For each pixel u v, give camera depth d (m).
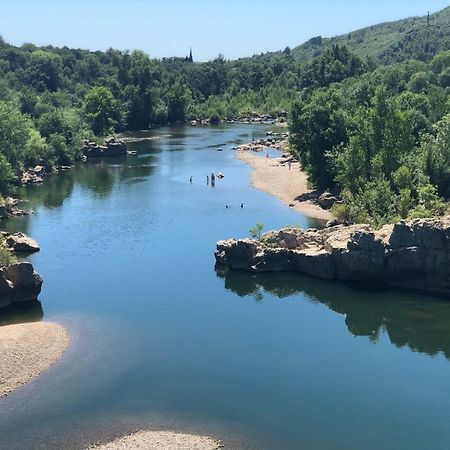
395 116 123.19
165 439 52.12
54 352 66.25
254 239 97.19
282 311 79.81
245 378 62.53
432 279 84.38
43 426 53.91
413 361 66.94
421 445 51.94
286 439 52.59
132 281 88.12
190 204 130.62
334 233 94.38
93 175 166.50
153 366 64.44
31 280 80.25
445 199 111.31
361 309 80.62
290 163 173.75
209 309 79.56
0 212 120.12
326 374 63.69
